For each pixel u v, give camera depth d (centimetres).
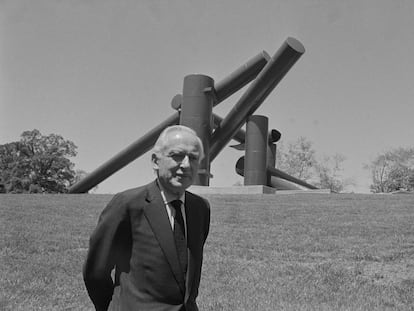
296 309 683
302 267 959
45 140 7025
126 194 302
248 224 1513
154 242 288
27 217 1580
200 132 3058
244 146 3528
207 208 327
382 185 6881
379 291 795
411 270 927
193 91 3098
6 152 6881
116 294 297
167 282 285
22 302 680
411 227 1409
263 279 870
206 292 775
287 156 6906
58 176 6875
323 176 6862
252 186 3045
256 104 3173
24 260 960
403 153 6831
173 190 300
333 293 780
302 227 1445
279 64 2794
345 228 1411
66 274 867
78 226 1423
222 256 1054
